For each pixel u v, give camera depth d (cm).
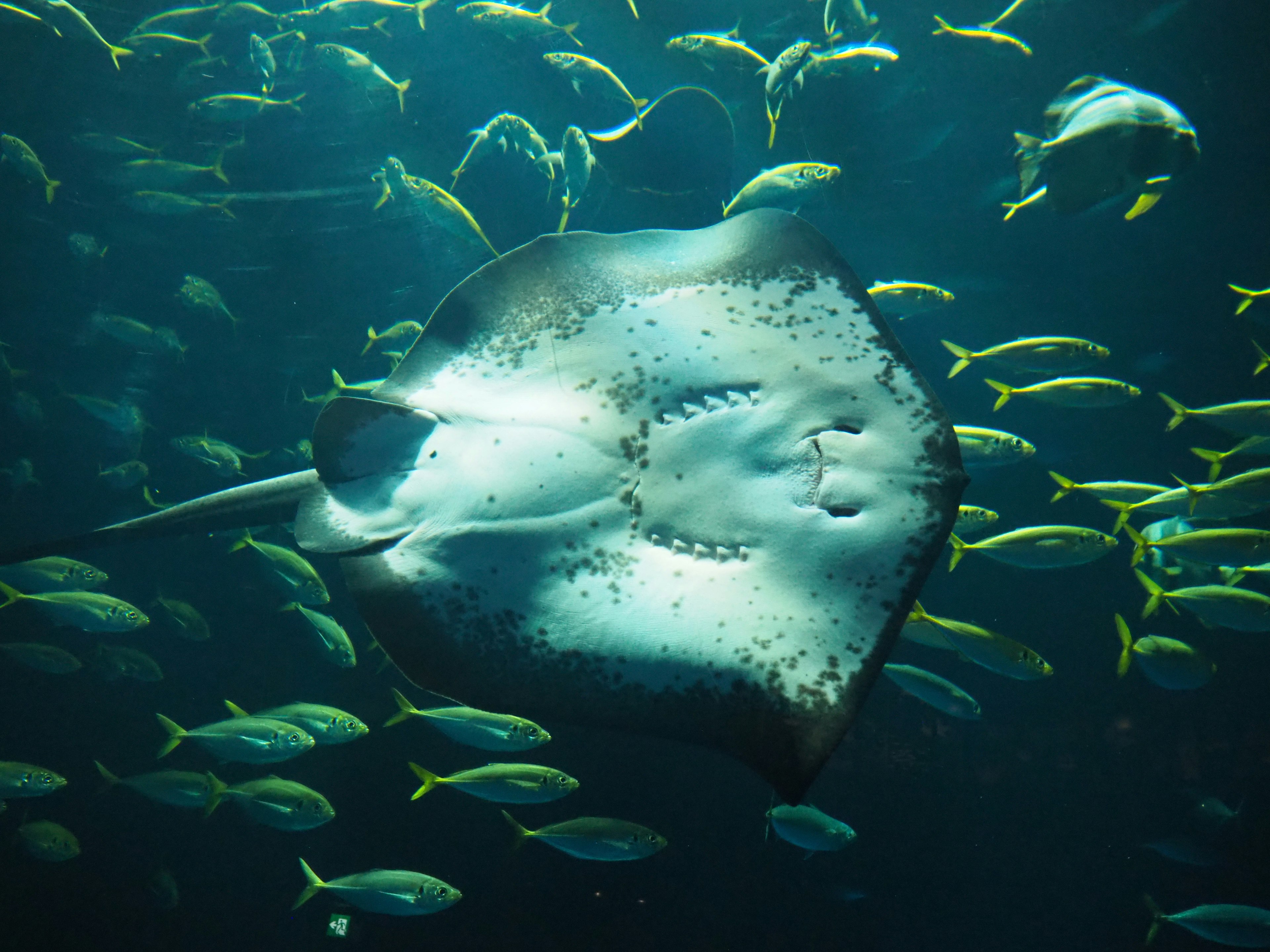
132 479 764
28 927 634
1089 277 776
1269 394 781
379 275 860
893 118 661
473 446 215
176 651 784
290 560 544
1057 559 430
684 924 595
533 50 682
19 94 754
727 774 627
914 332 794
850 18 623
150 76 764
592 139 548
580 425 207
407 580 208
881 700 663
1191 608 438
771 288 209
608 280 223
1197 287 771
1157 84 695
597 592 192
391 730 678
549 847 616
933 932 602
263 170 811
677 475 196
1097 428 789
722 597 183
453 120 764
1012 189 708
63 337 929
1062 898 614
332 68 647
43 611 544
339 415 226
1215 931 445
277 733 464
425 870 627
